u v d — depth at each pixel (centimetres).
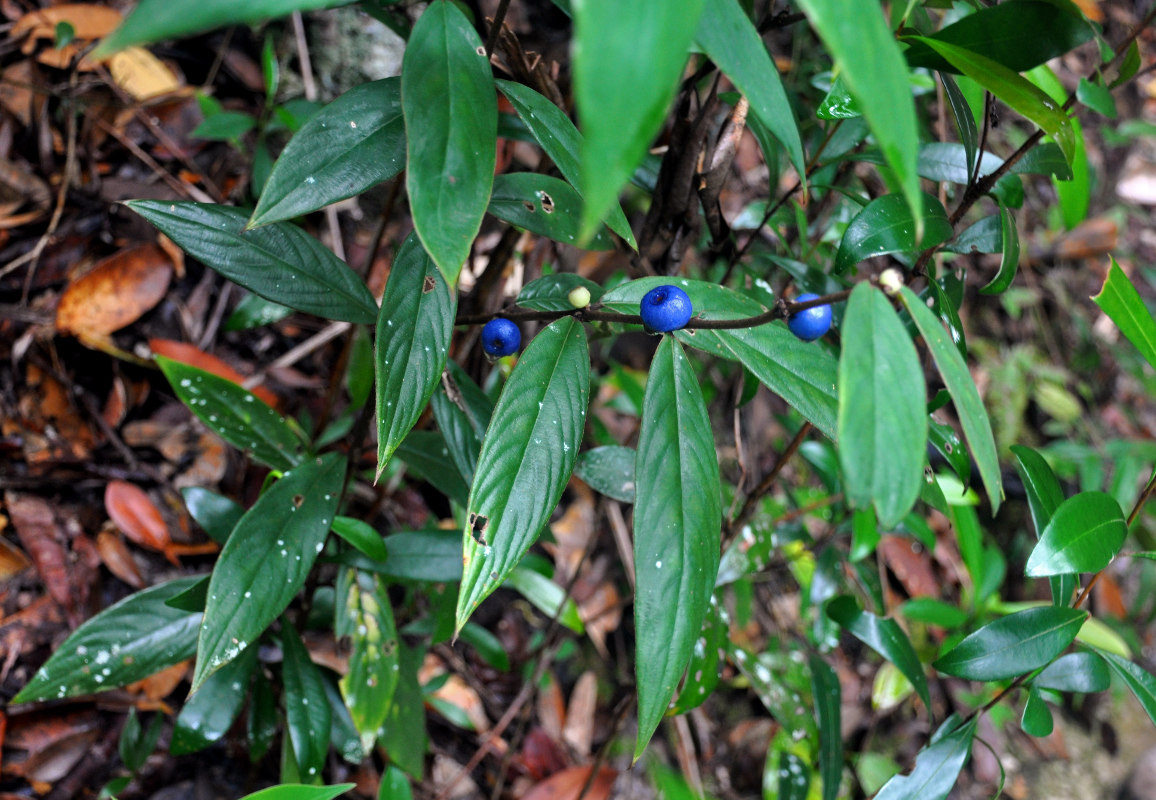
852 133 34
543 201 29
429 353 26
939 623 48
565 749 47
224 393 34
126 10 51
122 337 45
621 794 47
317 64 51
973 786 56
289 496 30
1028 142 29
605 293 26
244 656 34
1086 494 29
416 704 36
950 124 48
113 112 48
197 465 44
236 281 28
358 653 33
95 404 44
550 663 50
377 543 32
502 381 42
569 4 29
